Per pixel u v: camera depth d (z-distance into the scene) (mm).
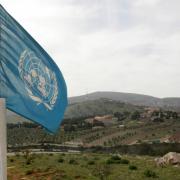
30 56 7441
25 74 7324
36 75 7531
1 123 6637
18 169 39438
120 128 183500
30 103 7348
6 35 7066
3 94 6980
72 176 31391
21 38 7305
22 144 137375
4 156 6645
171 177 30000
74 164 43125
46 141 149000
